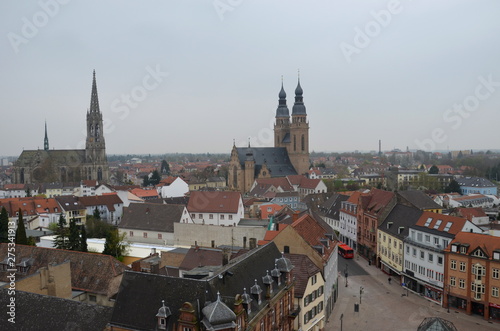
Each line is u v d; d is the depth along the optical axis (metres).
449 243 80.06
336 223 142.62
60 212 151.38
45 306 49.28
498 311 72.94
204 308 41.47
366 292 89.06
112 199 169.62
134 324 43.81
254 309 48.22
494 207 180.38
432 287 83.81
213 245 92.94
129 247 101.56
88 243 105.81
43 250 74.44
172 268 80.19
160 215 117.62
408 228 94.31
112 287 66.69
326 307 73.81
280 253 62.28
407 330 70.38
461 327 71.06
